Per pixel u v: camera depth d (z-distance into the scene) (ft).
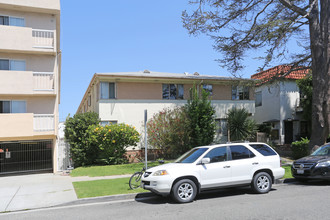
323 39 44.98
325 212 20.77
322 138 44.50
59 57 68.33
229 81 58.13
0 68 56.85
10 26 55.77
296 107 78.54
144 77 68.28
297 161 35.24
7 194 32.89
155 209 24.00
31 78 56.24
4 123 52.54
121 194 29.45
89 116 62.08
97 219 21.52
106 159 59.62
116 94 68.13
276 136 79.51
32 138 55.16
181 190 26.14
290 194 27.89
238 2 47.91
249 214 21.03
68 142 59.88
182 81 73.87
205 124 65.51
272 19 47.62
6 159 54.03
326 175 32.30
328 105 44.11
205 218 20.51
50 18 60.70
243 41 50.37
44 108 59.16
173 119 65.36
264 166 29.30
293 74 79.77
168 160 63.36
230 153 28.66
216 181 27.22
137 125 68.90
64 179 43.91
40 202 27.94
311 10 45.78
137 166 55.26
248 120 69.92
